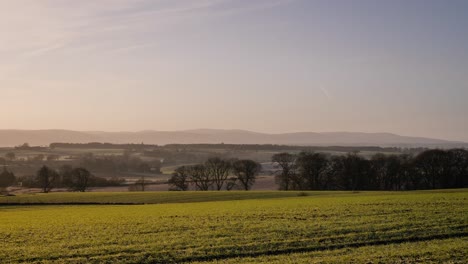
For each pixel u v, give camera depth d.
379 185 112.75
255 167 120.88
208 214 48.09
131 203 78.56
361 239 31.62
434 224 35.94
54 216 53.47
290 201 64.94
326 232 33.97
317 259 25.83
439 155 107.94
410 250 27.38
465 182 106.94
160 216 48.06
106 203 78.62
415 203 51.03
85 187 127.31
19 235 36.94
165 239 33.16
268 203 62.31
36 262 27.28
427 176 109.31
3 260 27.73
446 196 60.56
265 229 35.84
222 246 30.03
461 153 108.06
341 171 113.12
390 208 46.59
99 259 27.66
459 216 39.34
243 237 32.94
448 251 26.70
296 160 116.75
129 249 30.00
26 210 66.06
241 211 50.06
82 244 32.25
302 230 34.91
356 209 47.09
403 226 35.41
